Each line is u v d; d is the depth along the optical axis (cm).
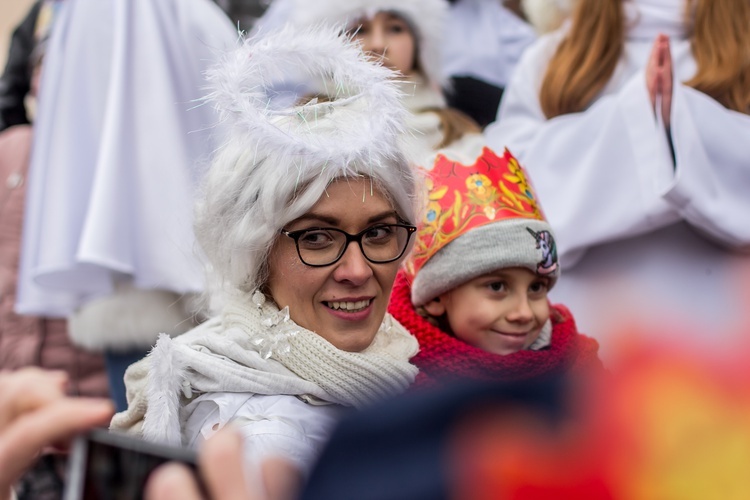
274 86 212
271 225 188
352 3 354
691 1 327
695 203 287
